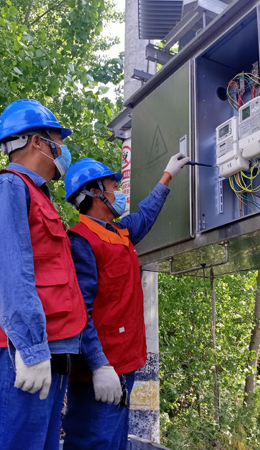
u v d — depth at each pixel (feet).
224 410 31.78
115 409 6.35
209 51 9.44
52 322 4.79
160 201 8.31
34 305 4.35
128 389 6.70
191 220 8.80
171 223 9.45
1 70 15.76
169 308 33.50
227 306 37.11
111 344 6.51
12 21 15.97
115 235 7.11
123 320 6.68
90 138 18.16
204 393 34.40
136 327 6.78
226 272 11.50
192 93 9.38
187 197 9.04
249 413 33.47
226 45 9.20
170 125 9.95
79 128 18.10
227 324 37.11
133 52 14.40
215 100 9.81
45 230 5.02
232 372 34.04
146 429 11.47
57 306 4.82
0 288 4.39
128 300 6.78
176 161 8.64
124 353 6.55
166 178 8.50
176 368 34.04
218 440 30.42
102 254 6.73
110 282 6.72
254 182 9.16
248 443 31.55
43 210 5.06
